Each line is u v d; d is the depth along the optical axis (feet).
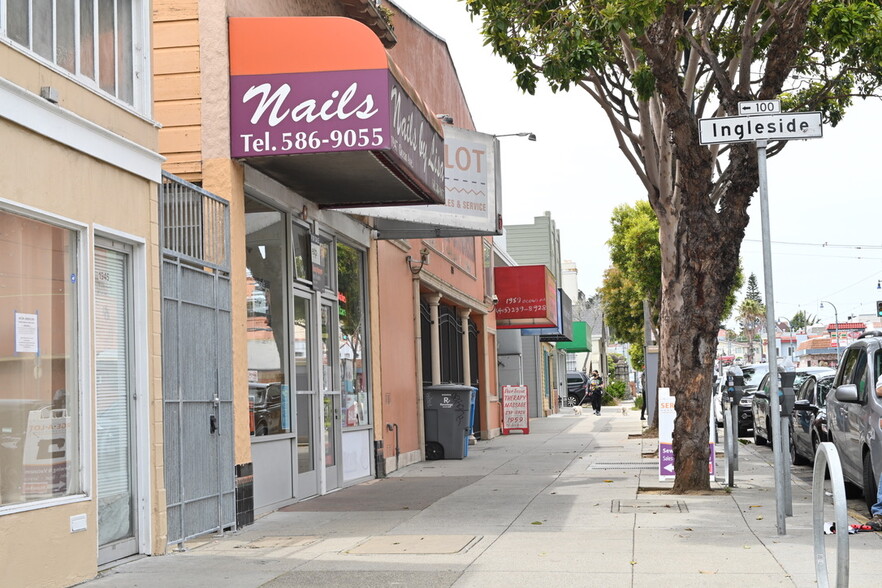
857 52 57.36
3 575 21.74
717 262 41.50
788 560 26.30
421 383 64.23
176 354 30.58
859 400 37.22
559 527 33.01
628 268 144.15
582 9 49.60
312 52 35.09
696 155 41.01
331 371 47.91
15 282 23.26
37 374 23.95
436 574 25.41
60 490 24.63
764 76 41.83
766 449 67.77
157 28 35.86
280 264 41.42
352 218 50.93
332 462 47.24
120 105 27.76
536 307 101.35
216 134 35.32
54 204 24.36
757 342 348.38
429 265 68.90
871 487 36.29
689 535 30.68
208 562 27.68
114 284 28.09
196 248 32.55
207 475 32.45
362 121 34.63
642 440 72.95
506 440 85.05
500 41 51.31
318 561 27.68
